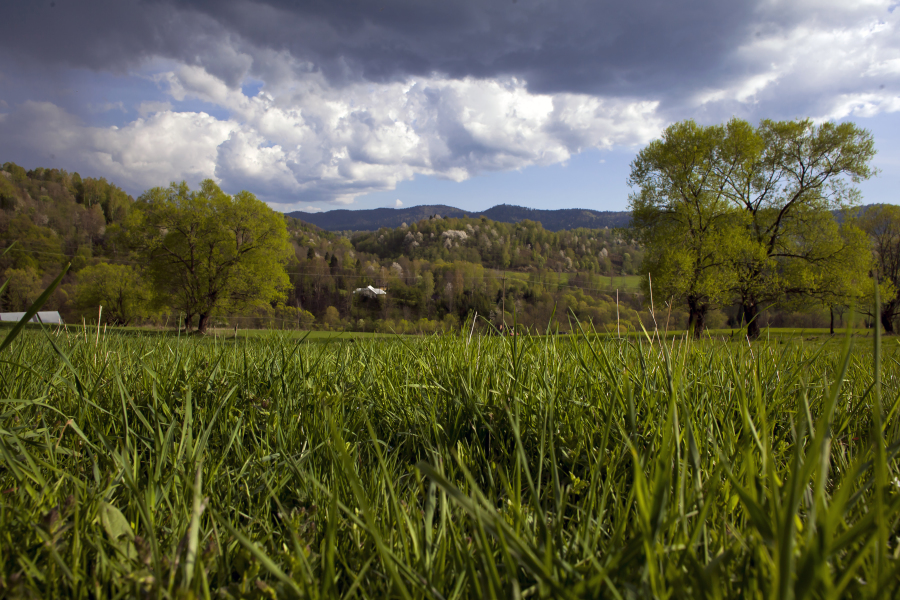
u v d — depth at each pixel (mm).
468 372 2047
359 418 1807
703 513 729
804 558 500
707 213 30766
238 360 2457
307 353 2586
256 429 1750
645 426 1367
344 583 885
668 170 31453
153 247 35625
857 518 965
